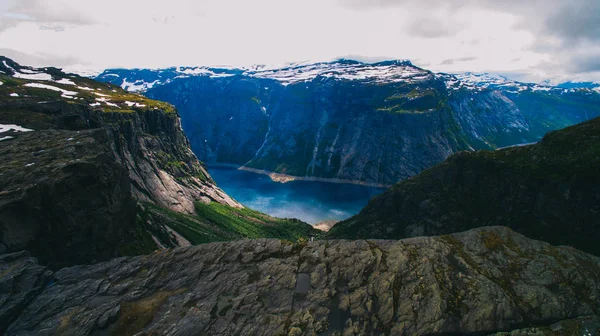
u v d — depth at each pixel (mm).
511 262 36344
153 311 33312
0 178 50531
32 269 37500
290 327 31016
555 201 91188
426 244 39844
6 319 31750
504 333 29391
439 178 131875
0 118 85875
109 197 61250
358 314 32156
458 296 32875
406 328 30641
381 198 148000
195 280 37312
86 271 38781
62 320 32031
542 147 104188
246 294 34875
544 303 31891
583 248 81062
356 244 41156
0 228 43906
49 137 71000
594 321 29547
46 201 49562
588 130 96938
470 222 112312
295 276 37031
